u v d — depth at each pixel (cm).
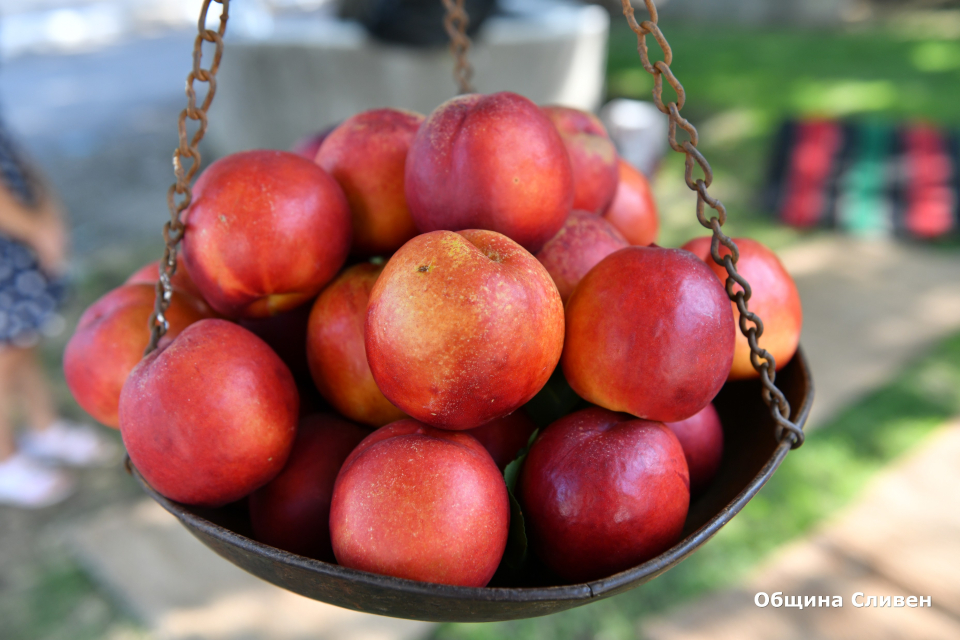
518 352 32
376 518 31
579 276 39
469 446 33
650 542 34
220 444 34
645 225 48
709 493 39
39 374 104
